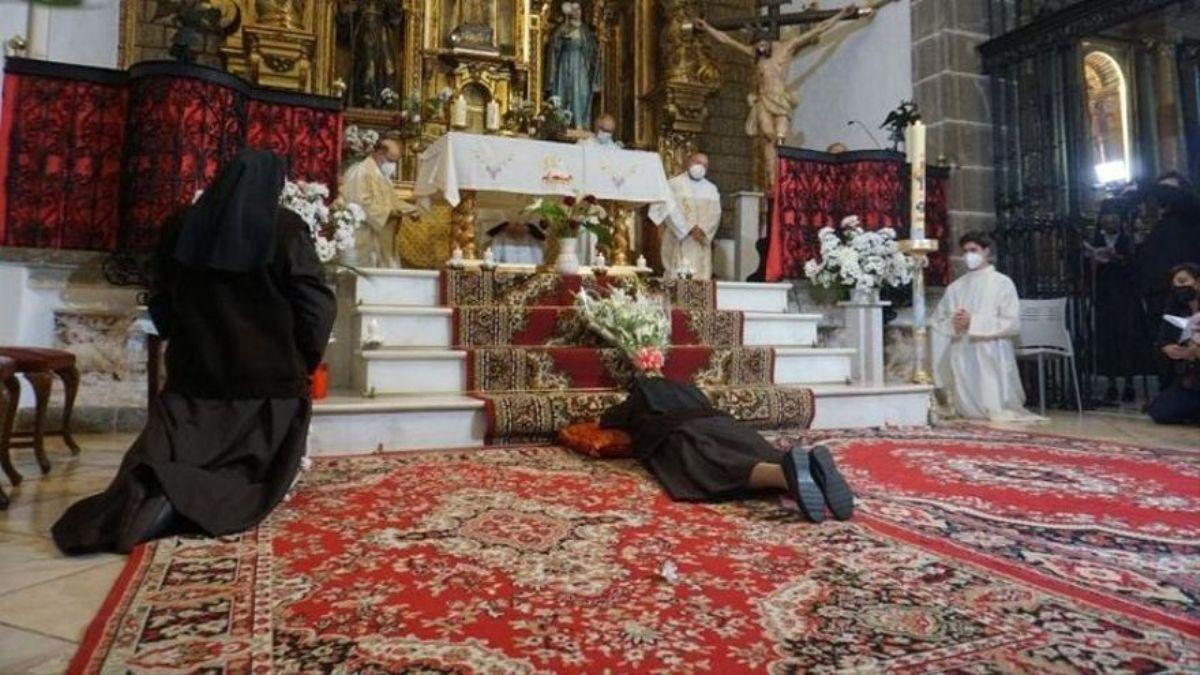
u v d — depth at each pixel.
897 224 6.78
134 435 4.79
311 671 1.38
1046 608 1.72
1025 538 2.32
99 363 4.91
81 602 1.78
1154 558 2.12
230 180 2.42
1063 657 1.45
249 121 5.21
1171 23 7.41
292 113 5.34
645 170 5.95
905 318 7.02
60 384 4.82
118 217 4.80
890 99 8.06
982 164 7.46
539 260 7.14
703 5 9.51
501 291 5.16
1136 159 7.59
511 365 4.56
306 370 2.61
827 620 1.64
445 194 5.32
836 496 2.48
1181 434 4.88
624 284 5.41
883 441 4.36
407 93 8.41
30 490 3.02
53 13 6.46
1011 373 6.01
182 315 2.47
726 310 5.76
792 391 4.86
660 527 2.41
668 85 9.05
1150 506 2.75
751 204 8.24
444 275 5.03
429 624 1.60
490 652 1.47
